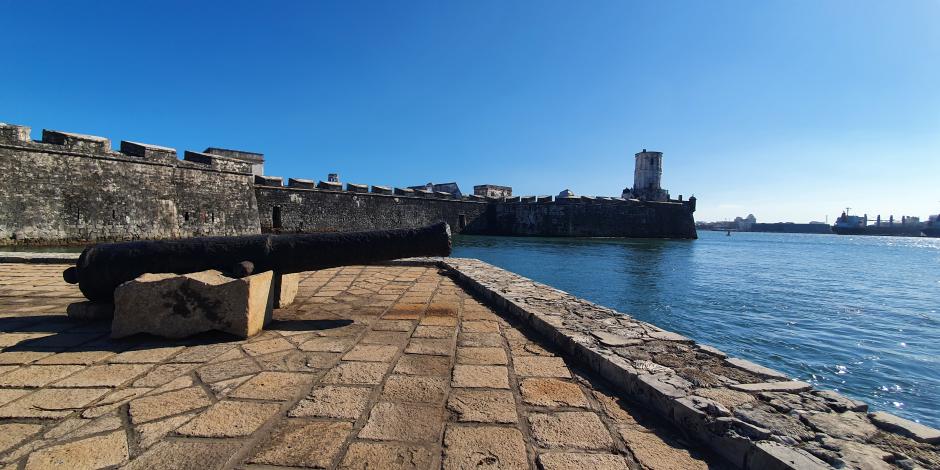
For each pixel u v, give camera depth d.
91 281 4.43
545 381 3.18
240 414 2.57
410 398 2.84
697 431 2.38
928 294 15.97
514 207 41.81
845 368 7.91
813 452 2.01
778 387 2.73
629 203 44.47
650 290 15.11
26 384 2.98
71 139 17.50
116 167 18.88
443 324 4.79
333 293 6.57
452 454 2.21
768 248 46.12
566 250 28.78
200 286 4.04
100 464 2.06
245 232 24.70
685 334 9.88
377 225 33.59
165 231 20.55
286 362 3.48
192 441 2.28
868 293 16.03
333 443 2.28
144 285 3.99
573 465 2.14
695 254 30.59
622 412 2.72
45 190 16.66
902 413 6.26
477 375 3.28
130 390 2.90
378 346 3.95
